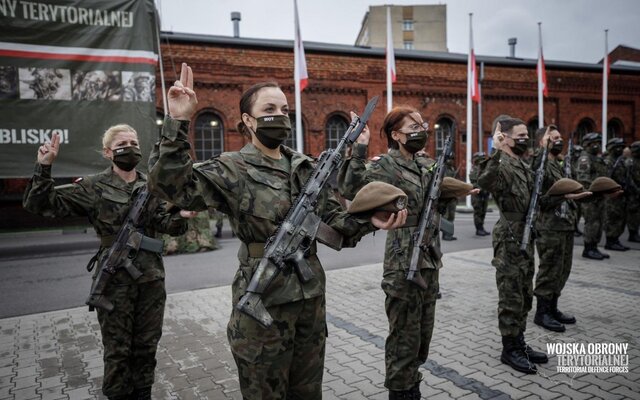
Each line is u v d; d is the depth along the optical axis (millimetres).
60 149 10156
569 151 7594
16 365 4008
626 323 4719
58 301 6113
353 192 2717
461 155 20406
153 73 11008
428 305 2971
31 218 14211
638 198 9742
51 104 10062
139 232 2975
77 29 10234
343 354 4102
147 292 3016
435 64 19688
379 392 3367
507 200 3797
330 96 18281
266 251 1927
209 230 9953
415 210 2957
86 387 3562
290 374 2090
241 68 16844
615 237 8820
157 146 1871
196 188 1863
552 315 4715
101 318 2887
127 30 10664
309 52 17797
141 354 3010
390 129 3121
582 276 6723
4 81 9672
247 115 2135
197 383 3588
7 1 9625
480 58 22688
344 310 5418
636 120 23188
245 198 1979
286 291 1954
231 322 2057
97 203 3004
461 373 3625
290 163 2230
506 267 3744
